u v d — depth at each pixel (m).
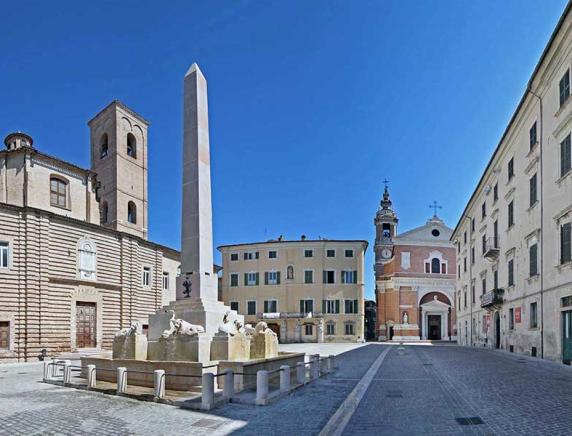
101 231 39.53
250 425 10.12
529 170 29.03
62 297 35.31
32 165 37.09
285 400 13.16
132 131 51.38
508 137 33.81
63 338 35.00
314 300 65.81
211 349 15.54
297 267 66.56
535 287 27.73
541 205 26.67
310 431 9.58
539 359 26.22
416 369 22.58
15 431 9.97
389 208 84.94
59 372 22.48
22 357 31.83
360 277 66.38
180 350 15.52
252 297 67.38
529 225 29.16
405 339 74.19
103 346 38.62
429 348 45.78
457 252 62.78
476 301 48.19
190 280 17.75
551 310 25.06
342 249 66.94
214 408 11.96
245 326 19.03
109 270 40.06
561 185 23.81
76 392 15.34
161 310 18.12
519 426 9.66
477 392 14.38
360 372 21.23
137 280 43.34
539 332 27.00
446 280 76.69
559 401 12.27
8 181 36.72
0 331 31.16
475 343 49.31
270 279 67.12
